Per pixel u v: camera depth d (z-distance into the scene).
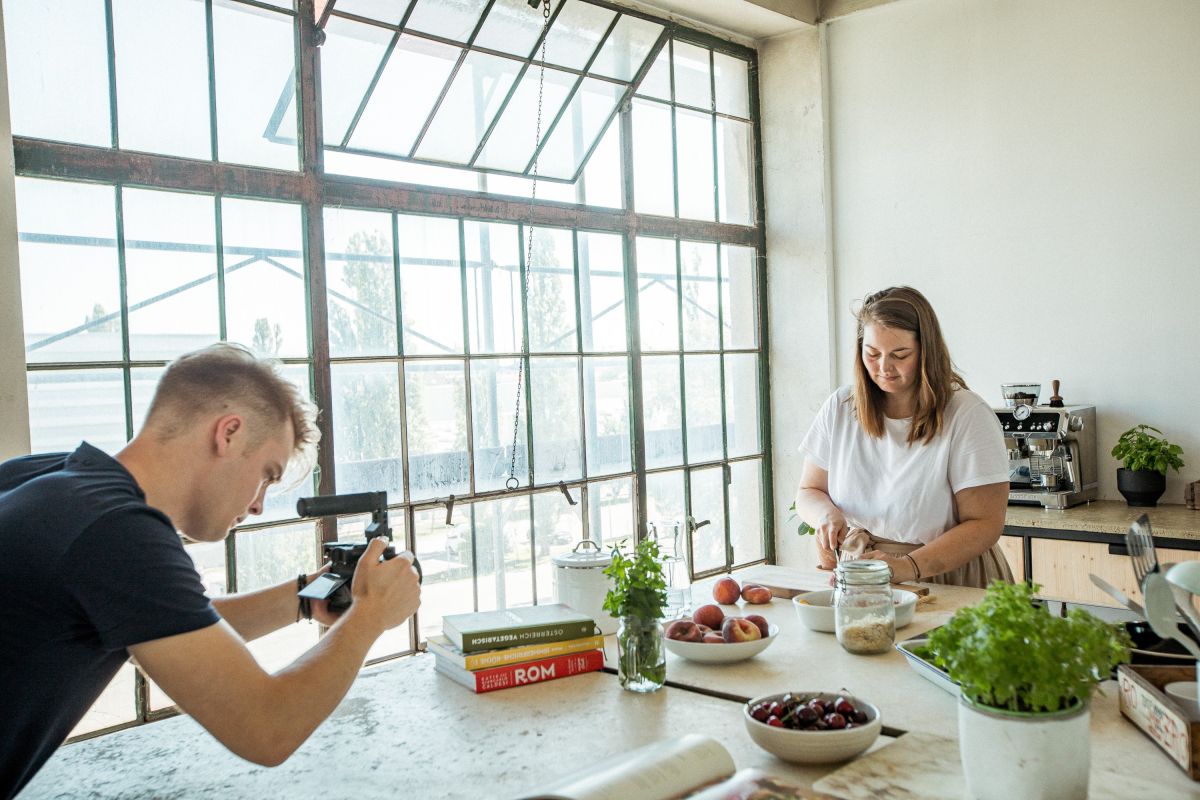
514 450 3.27
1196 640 1.21
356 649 1.24
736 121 4.22
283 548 2.65
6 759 1.08
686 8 3.83
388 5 2.79
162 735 1.41
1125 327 3.46
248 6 2.58
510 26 3.10
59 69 2.25
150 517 1.10
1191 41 3.29
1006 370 3.75
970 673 0.97
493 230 3.21
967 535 2.06
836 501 2.34
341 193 2.78
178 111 2.46
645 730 1.29
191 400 1.22
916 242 3.96
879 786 1.05
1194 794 1.00
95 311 2.32
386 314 2.92
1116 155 3.46
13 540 1.04
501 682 1.52
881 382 2.14
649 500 3.77
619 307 3.66
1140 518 1.26
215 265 2.53
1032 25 3.62
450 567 3.07
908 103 3.96
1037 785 0.95
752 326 4.28
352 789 1.16
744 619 1.61
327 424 2.73
